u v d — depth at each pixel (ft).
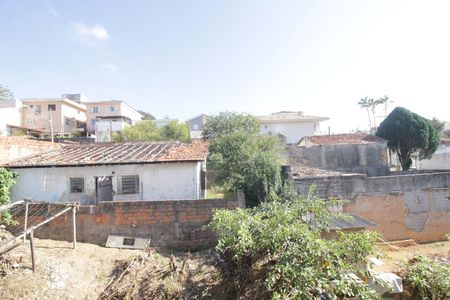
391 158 101.09
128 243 30.14
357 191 42.78
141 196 38.14
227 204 30.63
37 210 30.99
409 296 18.08
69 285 22.70
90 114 144.36
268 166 39.88
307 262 15.40
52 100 134.41
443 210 44.65
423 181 44.37
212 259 26.40
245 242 18.56
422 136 81.41
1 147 39.09
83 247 28.66
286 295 14.34
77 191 38.81
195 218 30.58
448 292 16.07
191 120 148.97
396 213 43.50
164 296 21.88
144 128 101.09
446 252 37.81
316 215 22.02
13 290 21.16
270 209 24.26
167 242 30.37
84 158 40.37
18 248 26.23
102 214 30.60
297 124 129.18
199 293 21.98
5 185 33.12
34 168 38.40
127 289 22.65
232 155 55.06
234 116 91.45
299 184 41.86
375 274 17.22
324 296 15.40
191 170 38.27
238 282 20.61
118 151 45.06
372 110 152.66
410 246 41.65
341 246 16.52
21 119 125.29
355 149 78.59
